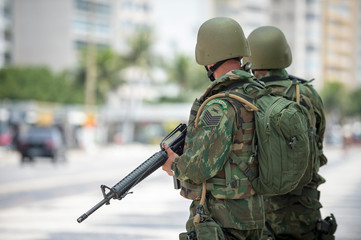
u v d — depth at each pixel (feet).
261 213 10.56
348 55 420.36
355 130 291.38
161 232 29.94
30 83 262.88
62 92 265.95
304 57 376.27
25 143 100.73
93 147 169.58
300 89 14.28
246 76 10.56
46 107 181.47
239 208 10.39
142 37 254.88
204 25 10.86
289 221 14.25
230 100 10.30
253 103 10.36
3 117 157.58
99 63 253.65
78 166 99.71
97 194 50.03
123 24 325.42
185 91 311.88
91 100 199.21
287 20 373.61
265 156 10.27
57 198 46.96
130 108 238.07
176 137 10.80
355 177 66.54
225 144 10.08
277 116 10.23
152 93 324.39
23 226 31.96
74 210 39.32
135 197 47.67
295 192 14.05
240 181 10.30
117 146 226.58
